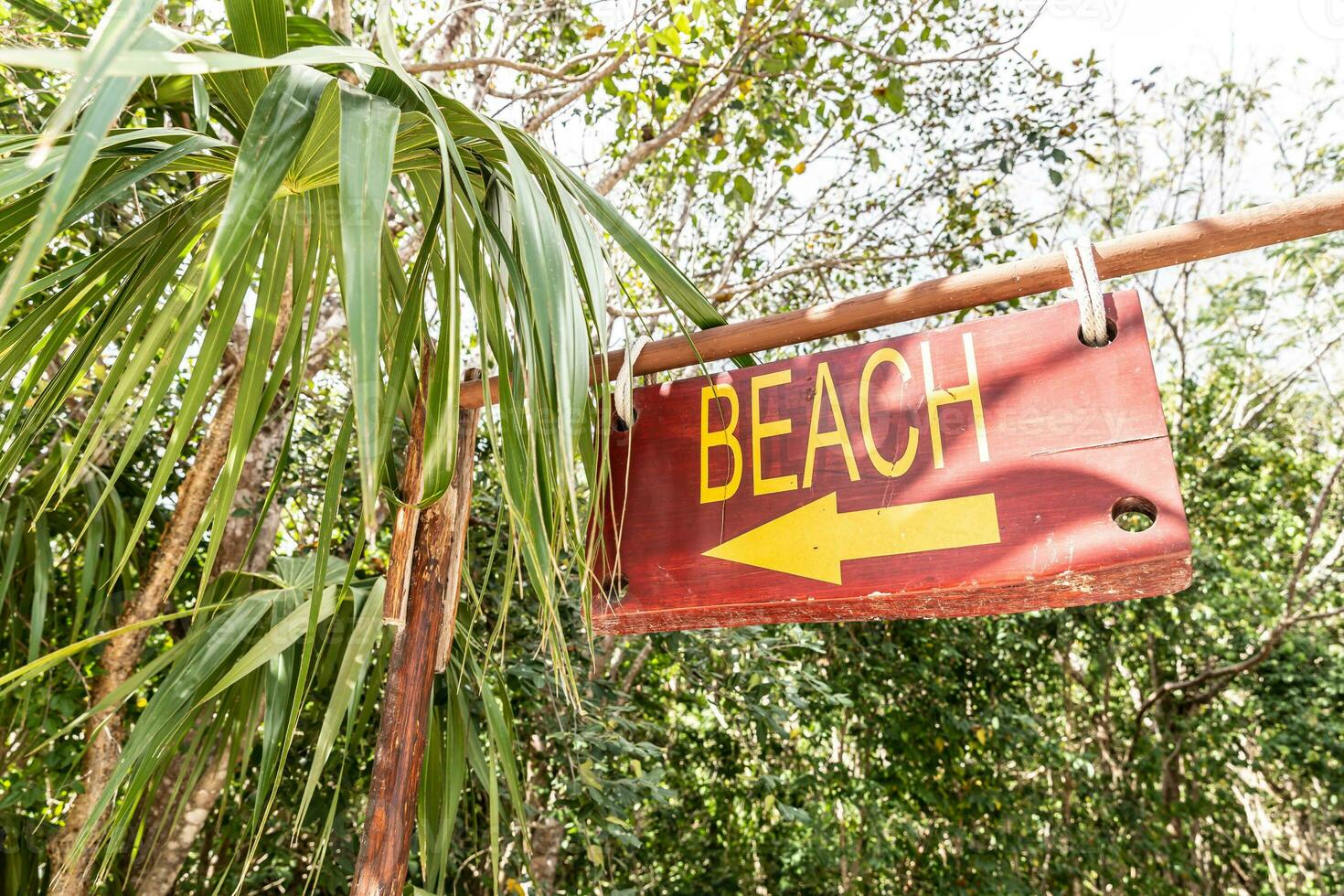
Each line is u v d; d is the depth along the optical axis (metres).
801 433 1.18
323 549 0.94
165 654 1.41
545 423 1.01
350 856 2.92
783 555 1.13
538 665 3.22
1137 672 7.22
